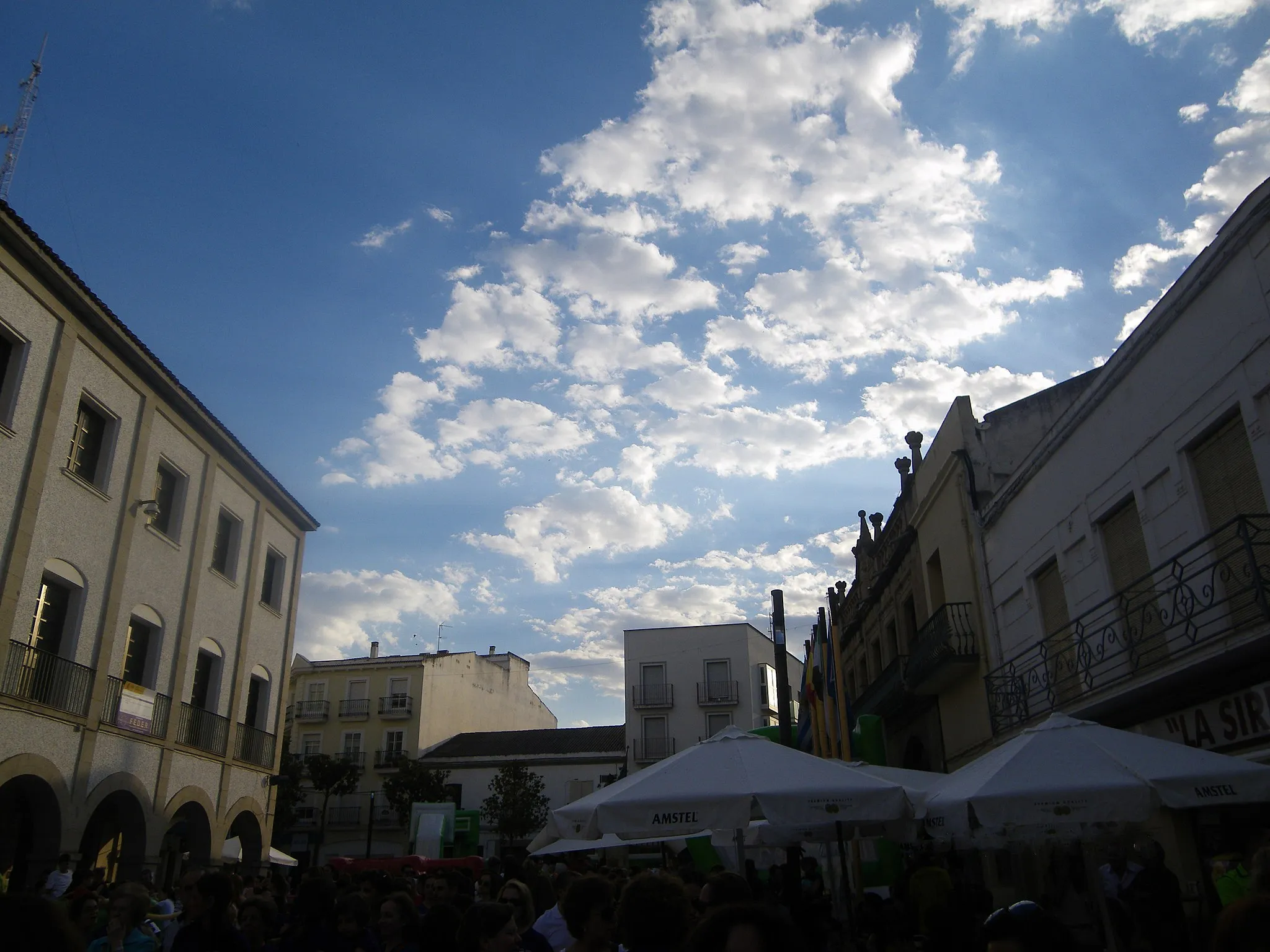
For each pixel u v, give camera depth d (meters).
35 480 16.44
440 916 5.32
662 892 3.75
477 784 49.34
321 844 46.47
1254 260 10.34
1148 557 12.47
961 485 19.22
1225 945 2.04
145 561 19.84
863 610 29.05
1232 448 10.93
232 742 23.19
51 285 16.95
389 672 51.78
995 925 3.08
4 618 15.56
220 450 23.23
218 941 5.88
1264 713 9.83
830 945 9.84
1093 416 14.01
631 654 56.78
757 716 55.16
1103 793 7.45
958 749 19.72
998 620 17.67
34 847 16.41
